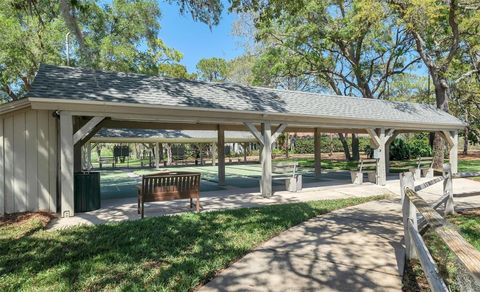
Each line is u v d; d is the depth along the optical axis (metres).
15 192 7.22
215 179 15.35
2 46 15.79
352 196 9.56
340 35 20.22
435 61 17.89
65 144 7.05
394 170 17.59
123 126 11.01
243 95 10.45
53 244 4.75
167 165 27.97
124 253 4.32
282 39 22.34
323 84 28.95
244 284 3.37
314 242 4.80
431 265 2.46
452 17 14.04
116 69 19.22
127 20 20.02
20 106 7.05
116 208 8.02
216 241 4.81
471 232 5.17
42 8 11.22
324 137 41.69
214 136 22.03
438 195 9.18
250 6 10.08
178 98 8.66
